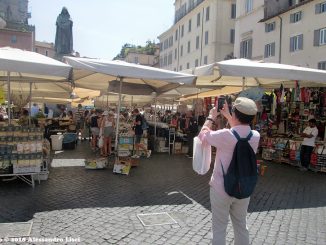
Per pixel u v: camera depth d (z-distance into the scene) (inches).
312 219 252.4
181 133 626.2
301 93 515.5
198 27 1959.9
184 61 2191.2
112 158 504.1
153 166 454.3
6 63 286.4
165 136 610.9
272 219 249.9
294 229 231.0
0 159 306.3
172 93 665.6
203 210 264.2
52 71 297.1
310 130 442.6
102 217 240.5
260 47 1302.9
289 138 503.5
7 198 277.6
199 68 396.2
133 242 199.5
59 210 252.4
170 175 395.9
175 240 204.4
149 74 370.6
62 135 594.9
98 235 208.1
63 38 1446.9
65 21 1437.0
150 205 273.1
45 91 601.0
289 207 280.8
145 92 535.2
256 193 321.4
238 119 150.6
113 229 218.5
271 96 578.9
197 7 1945.1
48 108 1063.6
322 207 283.3
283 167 471.2
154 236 209.5
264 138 546.3
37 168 316.2
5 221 226.1
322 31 1014.4
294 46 1123.3
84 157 511.2
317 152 438.6
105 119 517.7
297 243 207.3
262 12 1295.5
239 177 143.4
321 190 342.0
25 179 325.4
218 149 150.7
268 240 210.7
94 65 361.1
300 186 357.4
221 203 148.2
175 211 259.1
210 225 231.5
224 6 1759.4
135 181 357.1
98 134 584.4
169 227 225.5
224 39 1765.5
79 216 240.7
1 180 333.7
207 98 740.0
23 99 698.8
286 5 1202.6
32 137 313.9
